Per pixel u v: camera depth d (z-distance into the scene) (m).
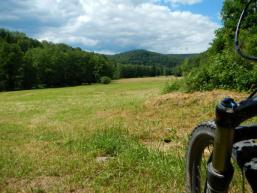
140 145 7.28
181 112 11.52
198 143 2.96
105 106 17.16
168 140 8.27
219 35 27.02
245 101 2.04
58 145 8.23
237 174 4.30
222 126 2.04
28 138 9.63
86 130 10.02
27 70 102.69
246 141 2.52
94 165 6.12
